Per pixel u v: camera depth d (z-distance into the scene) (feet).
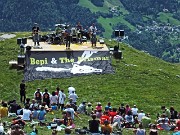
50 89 240.32
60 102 205.46
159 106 226.99
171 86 258.16
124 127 180.24
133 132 169.58
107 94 238.07
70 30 289.33
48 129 170.19
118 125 175.83
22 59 261.24
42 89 240.32
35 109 181.98
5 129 164.35
